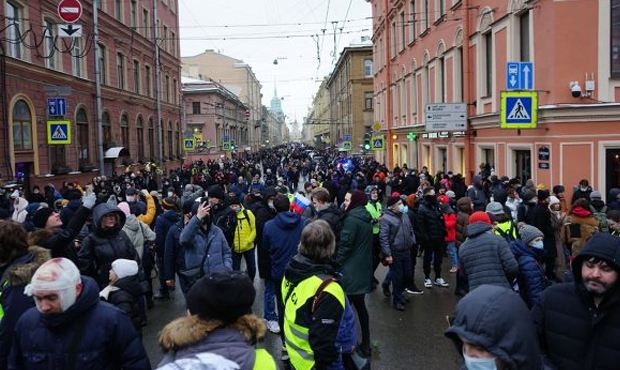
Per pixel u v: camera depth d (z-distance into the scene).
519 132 14.98
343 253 6.08
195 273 6.21
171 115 42.81
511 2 15.09
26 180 20.25
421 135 27.25
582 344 2.83
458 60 20.45
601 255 2.73
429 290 9.48
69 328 2.97
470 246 5.99
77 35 17.25
